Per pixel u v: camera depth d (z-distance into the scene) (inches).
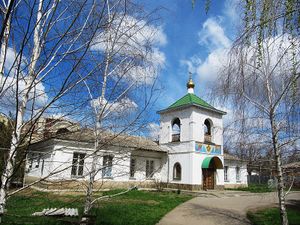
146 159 946.1
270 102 303.6
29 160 139.0
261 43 226.7
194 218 438.9
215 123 993.5
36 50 129.8
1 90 117.2
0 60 120.5
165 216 444.5
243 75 264.2
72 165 149.6
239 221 420.2
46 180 143.8
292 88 252.1
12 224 233.8
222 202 622.8
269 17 199.5
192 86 1063.6
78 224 270.5
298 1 189.8
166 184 944.9
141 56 215.0
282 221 305.7
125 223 368.2
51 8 132.0
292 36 205.8
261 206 561.6
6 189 118.8
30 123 125.0
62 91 128.6
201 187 896.3
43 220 275.0
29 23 111.7
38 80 129.5
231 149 326.6
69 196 328.8
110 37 173.3
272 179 357.1
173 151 955.3
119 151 203.0
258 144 314.0
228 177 1063.0
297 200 667.4
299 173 333.7
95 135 184.4
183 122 951.6
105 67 197.5
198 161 905.5
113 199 557.0
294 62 232.7
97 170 177.6
